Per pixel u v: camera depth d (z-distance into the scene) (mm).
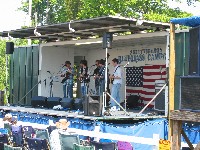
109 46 13992
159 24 13680
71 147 9898
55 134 10156
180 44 14062
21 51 20469
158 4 32219
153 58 17328
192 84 9547
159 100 14688
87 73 17266
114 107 15055
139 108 17203
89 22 13781
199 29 9414
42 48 19234
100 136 10828
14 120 12805
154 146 9625
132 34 15094
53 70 19453
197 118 9344
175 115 9758
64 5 41625
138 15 32188
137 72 18000
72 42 17609
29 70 19953
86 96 13656
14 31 16734
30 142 10164
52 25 14797
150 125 13031
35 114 15516
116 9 30938
